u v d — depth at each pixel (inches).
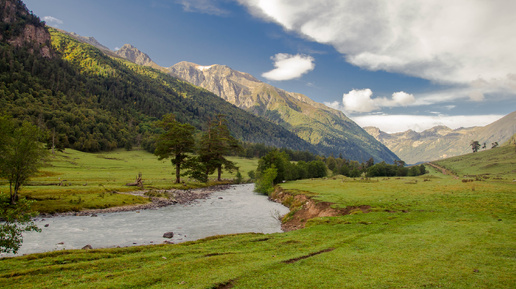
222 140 4269.2
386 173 7150.6
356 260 638.5
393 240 819.4
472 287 462.0
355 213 1387.8
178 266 619.2
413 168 7347.4
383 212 1349.7
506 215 1145.4
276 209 2039.9
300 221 1524.4
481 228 914.7
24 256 714.2
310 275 545.3
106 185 2504.9
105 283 517.3
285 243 861.2
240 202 2406.5
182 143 3331.7
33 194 1749.5
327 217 1325.0
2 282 527.8
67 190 2012.8
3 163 1403.8
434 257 638.5
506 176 4709.6
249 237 987.3
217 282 510.3
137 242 1072.8
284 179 3983.8
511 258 606.2
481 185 2512.3
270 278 533.3
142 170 4820.4
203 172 3769.7
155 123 4675.2
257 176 3587.6
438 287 467.8
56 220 1413.6
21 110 7130.9
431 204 1526.8
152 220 1525.6
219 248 821.2
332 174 6584.6
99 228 1291.8
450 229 927.0
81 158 5413.4
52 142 5447.8
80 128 7770.7
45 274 580.4
